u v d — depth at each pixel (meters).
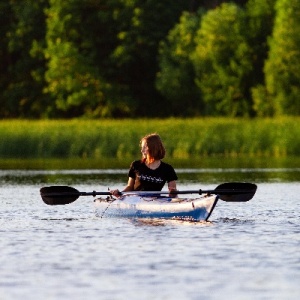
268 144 91.06
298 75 128.00
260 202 44.12
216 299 21.56
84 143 94.94
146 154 37.00
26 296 22.06
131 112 152.62
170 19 152.12
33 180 61.97
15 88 161.50
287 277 23.95
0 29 164.00
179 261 26.41
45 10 155.12
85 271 25.08
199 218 34.78
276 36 129.12
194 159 87.12
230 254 27.53
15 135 96.31
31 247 29.31
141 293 22.27
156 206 35.94
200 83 139.00
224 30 137.75
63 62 149.25
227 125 93.56
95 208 38.59
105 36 154.38
